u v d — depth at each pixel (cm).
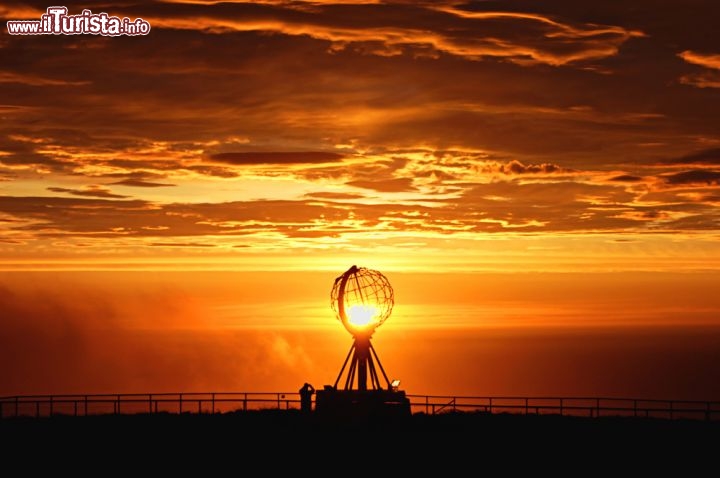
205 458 4866
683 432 5291
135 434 5369
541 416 5812
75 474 4619
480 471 4550
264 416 5816
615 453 4825
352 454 4875
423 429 5375
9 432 5462
